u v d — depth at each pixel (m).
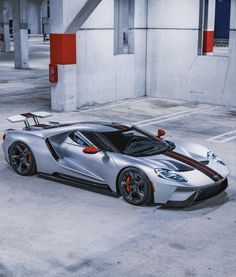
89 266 5.13
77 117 13.86
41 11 62.16
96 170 7.29
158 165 6.75
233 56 15.68
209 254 5.45
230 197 7.39
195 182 6.56
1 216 6.54
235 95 15.86
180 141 8.10
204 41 16.80
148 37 17.55
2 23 37.28
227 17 35.81
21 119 8.37
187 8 16.36
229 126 13.02
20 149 8.20
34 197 7.29
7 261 5.22
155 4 17.09
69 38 14.16
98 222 6.34
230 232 6.08
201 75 16.53
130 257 5.35
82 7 13.62
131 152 7.18
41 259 5.28
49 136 7.93
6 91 18.52
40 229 6.10
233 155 9.98
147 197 6.71
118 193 7.14
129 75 17.14
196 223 6.34
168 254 5.43
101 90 16.06
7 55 35.22
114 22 17.05
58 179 8.14
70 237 5.86
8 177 8.22
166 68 17.31
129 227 6.18
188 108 15.74
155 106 16.00
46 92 18.45
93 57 15.48
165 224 6.29
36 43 48.53
